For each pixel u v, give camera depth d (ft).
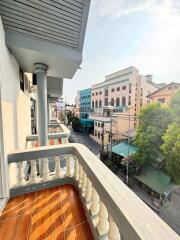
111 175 3.72
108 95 57.77
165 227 1.98
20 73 9.87
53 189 6.55
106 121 48.52
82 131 79.61
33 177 6.40
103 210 3.58
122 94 50.52
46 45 7.00
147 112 29.07
